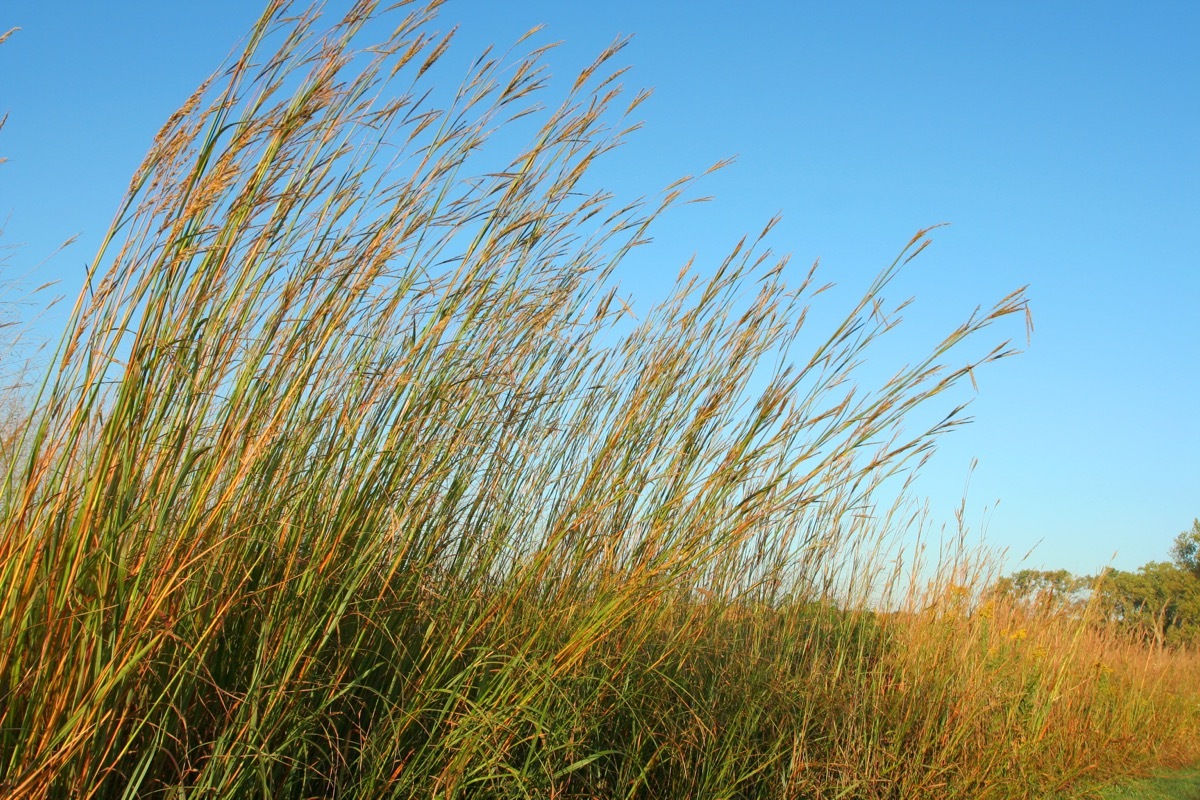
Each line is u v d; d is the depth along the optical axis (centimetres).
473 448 269
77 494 176
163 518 188
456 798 235
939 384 272
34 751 169
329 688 224
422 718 248
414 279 249
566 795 279
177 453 188
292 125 197
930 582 564
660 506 284
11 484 174
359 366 235
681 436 301
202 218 190
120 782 188
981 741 484
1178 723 800
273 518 216
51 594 171
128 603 177
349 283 216
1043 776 511
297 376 207
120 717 183
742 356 315
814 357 287
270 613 206
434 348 238
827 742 414
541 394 282
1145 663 803
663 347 315
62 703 169
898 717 463
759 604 432
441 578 269
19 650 168
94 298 176
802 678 436
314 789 226
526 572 268
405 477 240
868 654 511
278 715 209
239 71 193
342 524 225
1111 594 829
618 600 258
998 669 529
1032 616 630
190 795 189
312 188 213
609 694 311
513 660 245
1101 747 612
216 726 200
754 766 370
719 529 283
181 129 187
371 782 220
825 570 470
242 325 199
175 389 188
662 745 313
